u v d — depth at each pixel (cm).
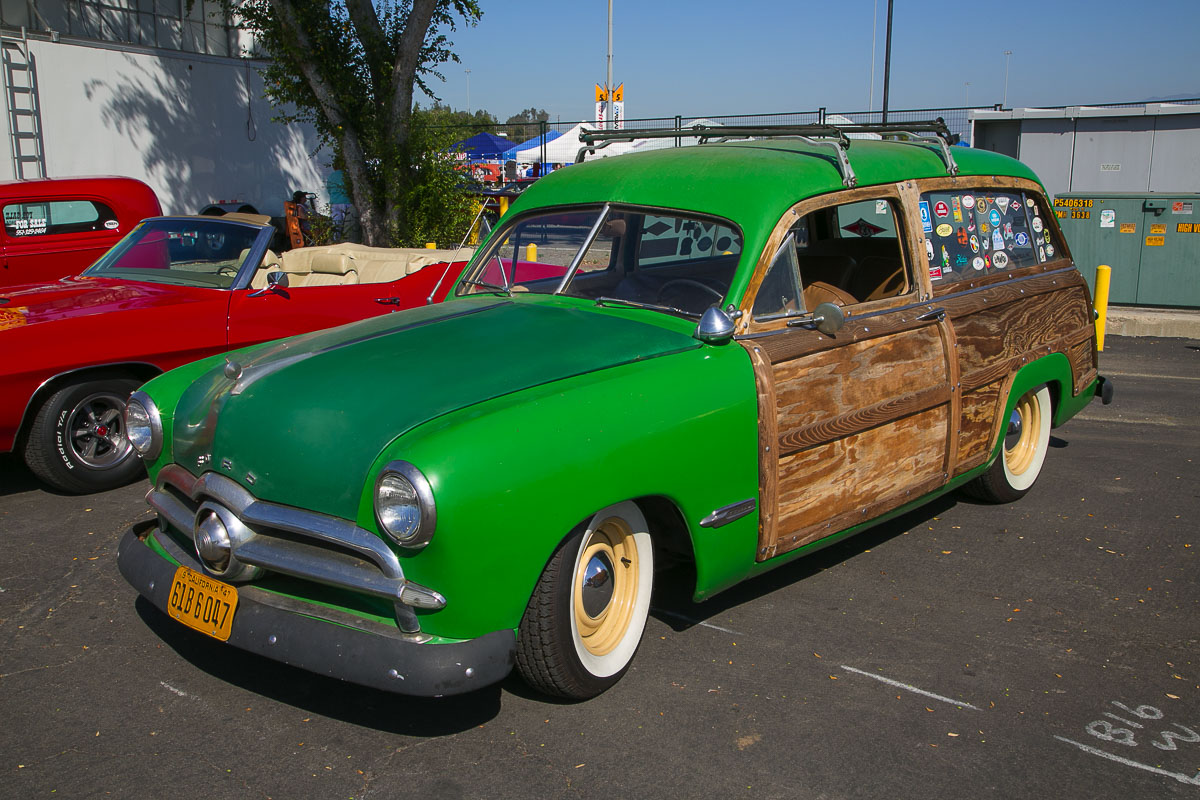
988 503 541
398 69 1341
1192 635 385
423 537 263
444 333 352
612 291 395
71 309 532
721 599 413
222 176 1648
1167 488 570
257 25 1345
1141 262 1195
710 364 339
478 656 274
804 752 300
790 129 416
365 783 280
